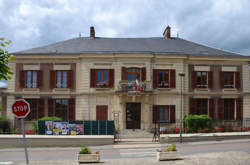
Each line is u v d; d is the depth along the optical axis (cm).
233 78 2517
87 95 2356
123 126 2297
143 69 2366
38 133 1867
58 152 1487
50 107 2383
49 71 2416
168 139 1789
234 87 2497
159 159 1077
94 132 1889
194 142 1786
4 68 623
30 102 2397
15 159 1262
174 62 2423
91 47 2545
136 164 1003
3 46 614
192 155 1217
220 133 1927
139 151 1461
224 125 2252
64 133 1872
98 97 2364
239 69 2517
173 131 2055
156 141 1827
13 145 1691
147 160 1096
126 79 2366
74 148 1644
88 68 2380
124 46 2594
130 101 2327
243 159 1091
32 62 2417
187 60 2467
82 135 1823
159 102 2378
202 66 2480
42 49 2520
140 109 2355
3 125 2158
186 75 2453
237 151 1347
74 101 2386
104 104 2356
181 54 2394
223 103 2464
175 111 2378
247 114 2480
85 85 2366
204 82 2480
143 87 2297
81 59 2398
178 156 1096
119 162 1055
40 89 2397
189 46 2692
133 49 2516
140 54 2356
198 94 2447
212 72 2488
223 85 2481
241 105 2481
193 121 2062
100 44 2639
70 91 2394
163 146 1647
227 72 2506
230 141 1803
